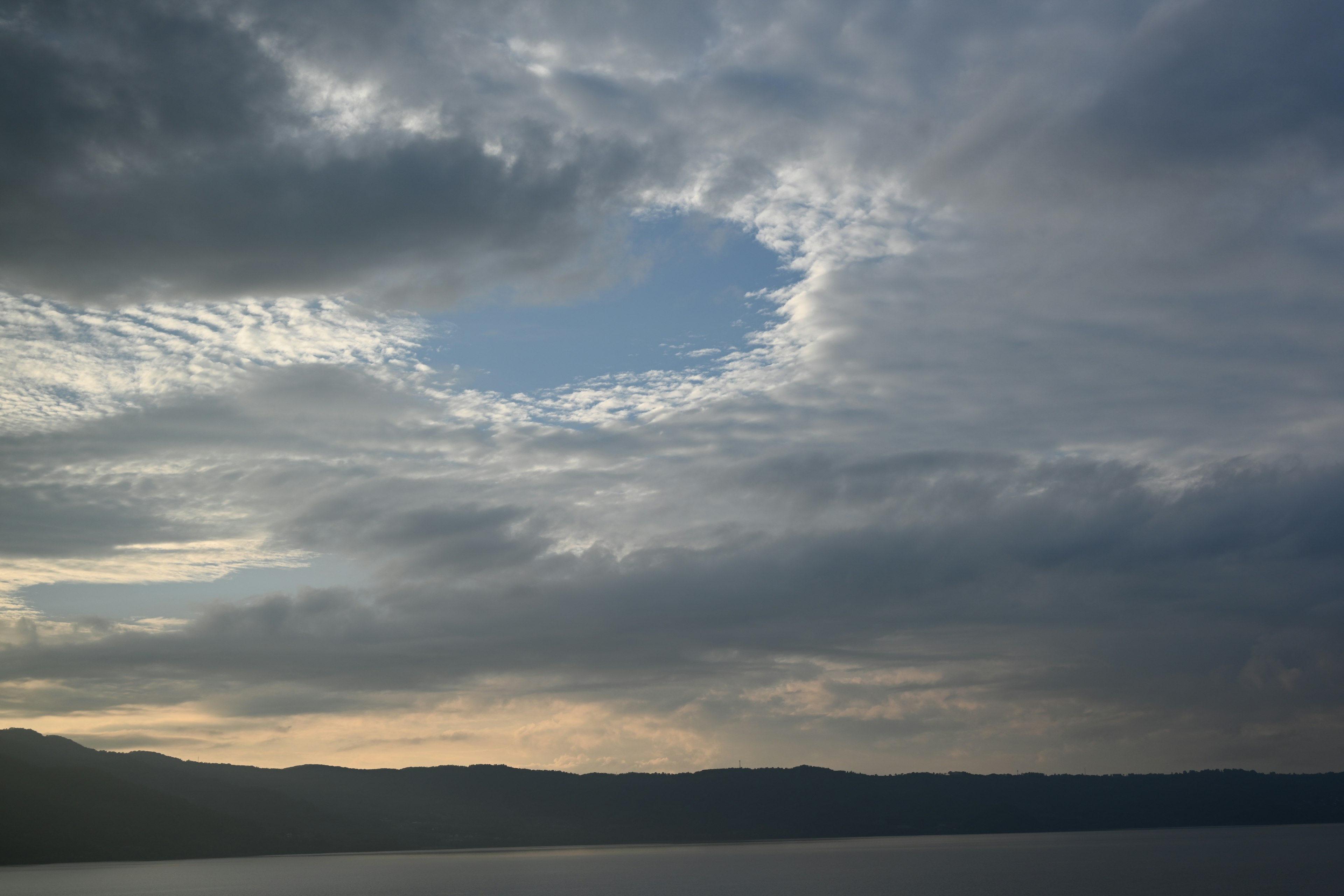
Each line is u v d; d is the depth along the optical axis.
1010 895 180.50
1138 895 173.62
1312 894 171.00
